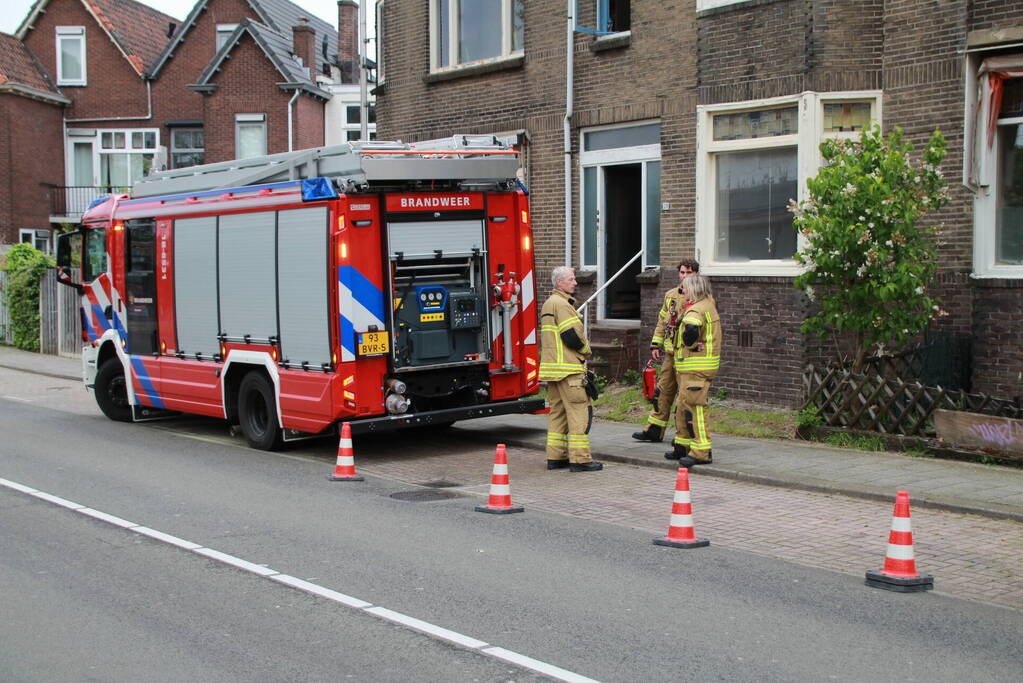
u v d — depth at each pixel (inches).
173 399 526.6
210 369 496.1
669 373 451.2
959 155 461.1
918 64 471.8
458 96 693.3
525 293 480.1
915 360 459.5
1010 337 436.8
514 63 654.5
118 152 1341.0
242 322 473.4
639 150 595.2
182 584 265.9
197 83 1235.2
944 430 404.2
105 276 569.6
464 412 458.0
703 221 546.0
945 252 466.3
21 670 207.2
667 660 207.8
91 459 457.4
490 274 468.1
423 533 317.4
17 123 1280.8
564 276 419.5
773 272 510.6
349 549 298.7
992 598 249.3
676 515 300.2
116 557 293.1
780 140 514.6
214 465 442.0
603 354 591.5
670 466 414.0
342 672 203.8
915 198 414.3
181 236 509.0
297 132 1228.5
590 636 222.7
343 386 422.0
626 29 604.4
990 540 300.7
